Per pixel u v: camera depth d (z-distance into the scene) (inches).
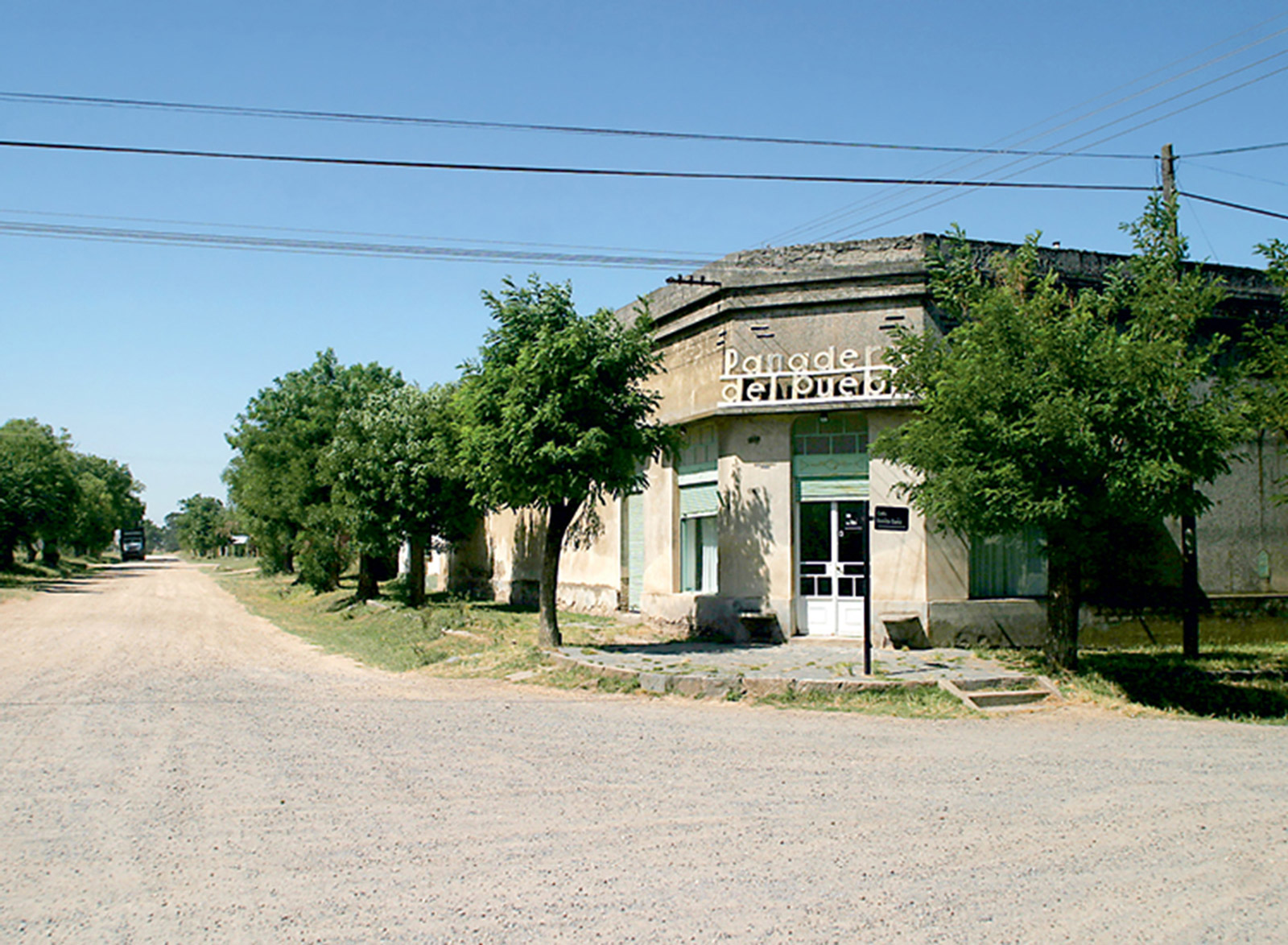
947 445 487.5
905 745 379.2
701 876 231.6
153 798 305.3
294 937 197.9
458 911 210.7
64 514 2313.0
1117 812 285.0
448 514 1000.9
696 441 738.8
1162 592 654.5
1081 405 450.3
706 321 710.5
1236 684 522.6
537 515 1044.5
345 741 390.0
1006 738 394.9
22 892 224.4
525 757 358.9
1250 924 204.4
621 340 627.5
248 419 1728.6
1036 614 626.2
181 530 6382.9
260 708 473.4
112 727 422.6
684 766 343.3
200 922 206.2
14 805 298.2
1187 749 373.7
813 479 664.4
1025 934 199.0
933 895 219.3
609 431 619.2
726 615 676.1
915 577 621.3
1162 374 454.6
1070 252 666.8
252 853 250.7
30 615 1119.0
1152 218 521.0
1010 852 249.1
